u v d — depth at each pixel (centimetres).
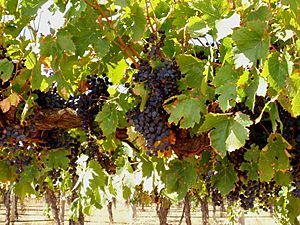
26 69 359
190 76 329
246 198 433
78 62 376
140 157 477
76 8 324
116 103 368
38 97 387
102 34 340
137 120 349
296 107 266
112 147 437
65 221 2353
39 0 343
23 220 2945
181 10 351
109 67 386
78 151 465
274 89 290
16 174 419
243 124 303
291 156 378
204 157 423
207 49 362
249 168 388
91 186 493
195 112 316
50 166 423
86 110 390
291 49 308
